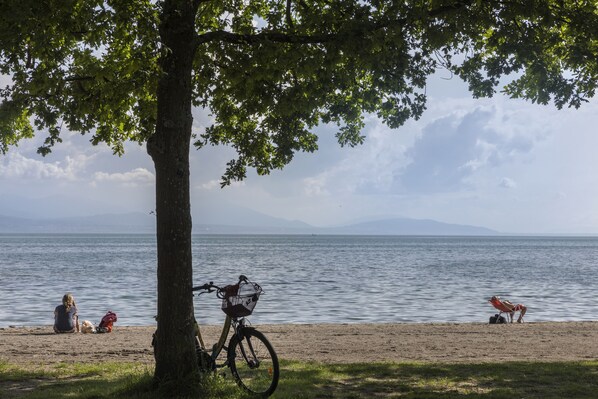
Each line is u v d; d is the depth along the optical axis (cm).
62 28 868
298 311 2950
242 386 914
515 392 941
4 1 852
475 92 1216
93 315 2748
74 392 921
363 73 1210
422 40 1037
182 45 920
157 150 906
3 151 1781
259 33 1005
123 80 947
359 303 3325
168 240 905
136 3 830
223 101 1236
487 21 987
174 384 881
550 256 11762
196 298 3509
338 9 1006
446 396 907
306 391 933
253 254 11494
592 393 937
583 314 2948
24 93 988
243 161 1291
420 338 1795
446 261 9069
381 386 988
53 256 9919
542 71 1162
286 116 1252
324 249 15850
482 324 2220
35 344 1633
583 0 1117
